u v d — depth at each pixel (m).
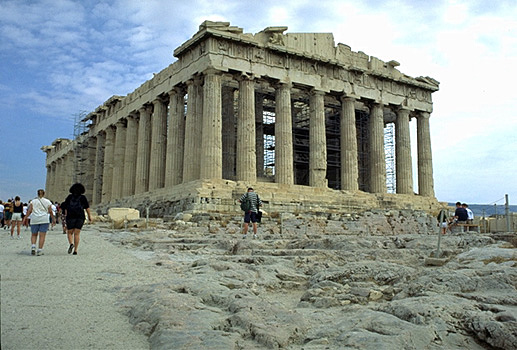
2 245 18.44
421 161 53.19
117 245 19.48
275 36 43.66
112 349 7.02
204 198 35.66
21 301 9.06
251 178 40.50
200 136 42.03
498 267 11.05
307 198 41.00
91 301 9.43
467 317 8.19
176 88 45.22
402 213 38.47
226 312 8.87
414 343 7.30
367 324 7.90
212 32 39.75
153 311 8.34
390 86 51.16
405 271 12.71
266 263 14.58
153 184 46.69
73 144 73.38
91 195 65.56
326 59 45.62
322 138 45.19
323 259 15.38
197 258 15.87
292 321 8.25
